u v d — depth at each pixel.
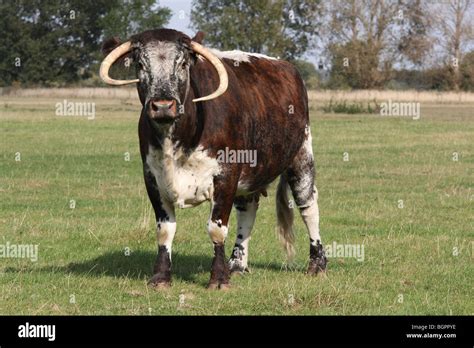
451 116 46.50
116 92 78.25
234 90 9.59
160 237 9.55
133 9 86.38
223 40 70.50
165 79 8.41
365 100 65.00
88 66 90.44
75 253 11.75
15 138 30.30
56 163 22.88
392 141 30.41
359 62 74.69
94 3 87.69
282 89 10.71
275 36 70.50
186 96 8.74
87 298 9.13
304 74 80.25
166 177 9.09
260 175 10.19
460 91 74.19
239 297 9.18
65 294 9.32
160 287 9.41
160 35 8.63
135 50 8.68
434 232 13.63
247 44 70.50
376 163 23.50
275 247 12.46
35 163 22.80
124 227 13.59
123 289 9.51
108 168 21.95
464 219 14.92
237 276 10.34
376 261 11.37
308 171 11.05
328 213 15.41
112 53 8.67
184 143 8.97
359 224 14.38
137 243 12.51
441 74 77.06
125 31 85.81
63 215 14.96
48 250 11.88
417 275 10.52
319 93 68.00
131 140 30.03
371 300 9.21
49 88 84.62
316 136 32.47
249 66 10.48
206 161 9.20
